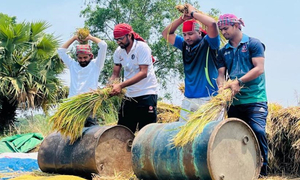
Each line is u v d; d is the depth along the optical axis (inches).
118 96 213.5
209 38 202.2
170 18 850.1
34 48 619.5
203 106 169.8
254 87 195.3
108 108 216.5
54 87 615.5
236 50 196.9
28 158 305.0
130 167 206.1
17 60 606.9
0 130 603.8
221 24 195.6
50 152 212.5
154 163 173.2
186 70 213.0
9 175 231.6
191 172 161.3
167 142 170.2
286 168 231.1
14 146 428.1
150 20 845.2
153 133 179.6
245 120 198.2
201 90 206.2
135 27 818.8
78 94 228.8
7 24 611.5
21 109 627.5
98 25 839.7
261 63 189.8
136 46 220.8
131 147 195.3
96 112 211.6
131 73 224.8
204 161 156.8
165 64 829.8
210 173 155.4
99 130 200.2
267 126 230.8
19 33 603.2
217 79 201.6
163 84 832.3
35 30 625.3
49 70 624.7
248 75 185.6
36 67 607.2
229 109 203.2
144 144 178.9
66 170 206.8
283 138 231.3
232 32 195.2
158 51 818.8
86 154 196.5
